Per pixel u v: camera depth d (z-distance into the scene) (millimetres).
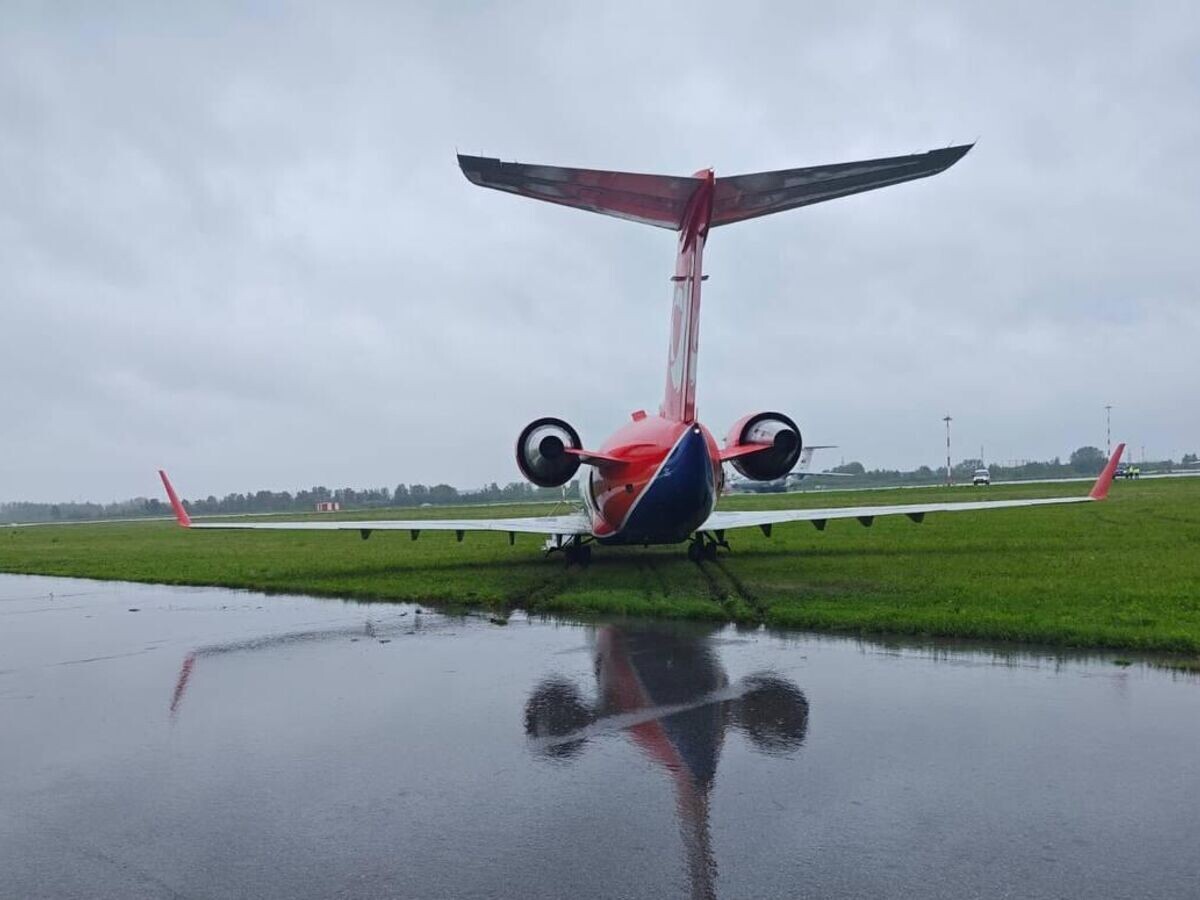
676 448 14734
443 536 35500
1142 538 20828
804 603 12180
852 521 31344
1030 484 81312
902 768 5660
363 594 15125
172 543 35156
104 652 10734
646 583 15516
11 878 4496
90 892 4320
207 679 9023
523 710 7402
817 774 5605
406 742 6598
